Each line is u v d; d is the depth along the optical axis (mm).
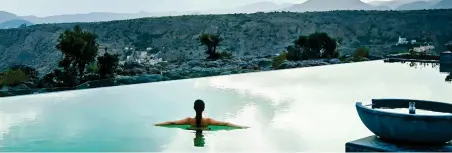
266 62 20328
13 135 6711
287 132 6590
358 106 4871
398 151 4363
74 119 7941
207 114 8266
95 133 6793
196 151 5586
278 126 7039
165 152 5586
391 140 4648
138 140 6285
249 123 7332
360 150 4586
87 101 10070
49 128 7188
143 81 13547
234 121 7527
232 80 14219
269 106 9141
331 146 5715
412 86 12336
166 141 6156
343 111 8375
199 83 13445
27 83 14086
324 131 6617
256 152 5480
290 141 6016
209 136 6375
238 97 10555
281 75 15586
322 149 5578
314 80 14039
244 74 15969
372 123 4676
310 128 6855
